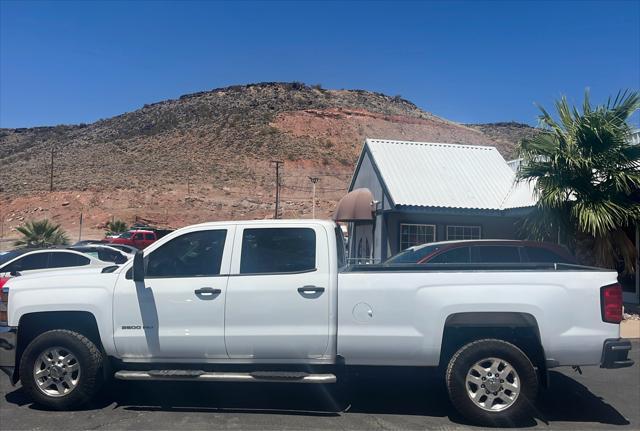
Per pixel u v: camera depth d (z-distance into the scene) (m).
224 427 5.99
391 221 17.72
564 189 12.31
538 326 6.08
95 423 6.10
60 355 6.55
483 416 6.05
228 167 77.81
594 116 12.34
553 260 10.23
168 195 62.91
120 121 104.75
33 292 6.61
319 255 6.36
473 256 10.30
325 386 7.54
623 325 12.05
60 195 60.16
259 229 6.54
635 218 12.23
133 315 6.41
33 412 6.46
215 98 109.38
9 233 52.84
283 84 118.31
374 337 6.16
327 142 92.00
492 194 17.77
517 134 108.75
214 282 6.36
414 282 6.19
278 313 6.25
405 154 19.41
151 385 7.52
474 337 6.35
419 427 6.07
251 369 6.41
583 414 6.60
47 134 103.75
